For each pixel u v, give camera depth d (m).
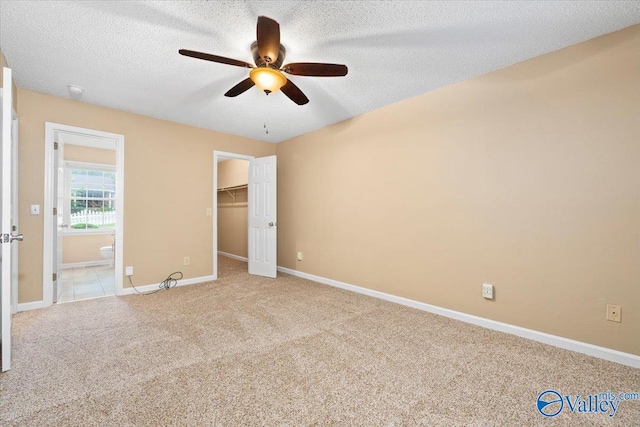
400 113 3.11
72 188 5.36
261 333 2.34
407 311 2.87
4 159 1.74
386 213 3.25
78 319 2.62
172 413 1.41
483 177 2.50
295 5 1.69
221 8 1.72
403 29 1.92
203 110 3.38
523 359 1.94
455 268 2.68
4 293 1.75
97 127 3.22
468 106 2.60
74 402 1.48
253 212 4.64
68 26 1.88
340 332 2.37
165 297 3.30
